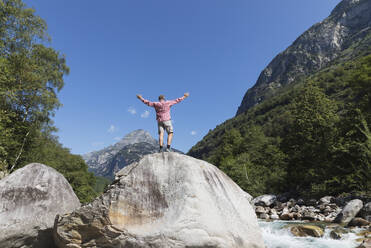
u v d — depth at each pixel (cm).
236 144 5809
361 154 1727
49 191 668
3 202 597
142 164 580
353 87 2605
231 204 568
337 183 2067
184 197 518
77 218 525
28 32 2159
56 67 2456
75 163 4250
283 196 2438
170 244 463
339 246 703
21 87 1925
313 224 1097
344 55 15225
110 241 489
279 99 13325
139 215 505
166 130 689
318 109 2598
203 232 486
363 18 19162
